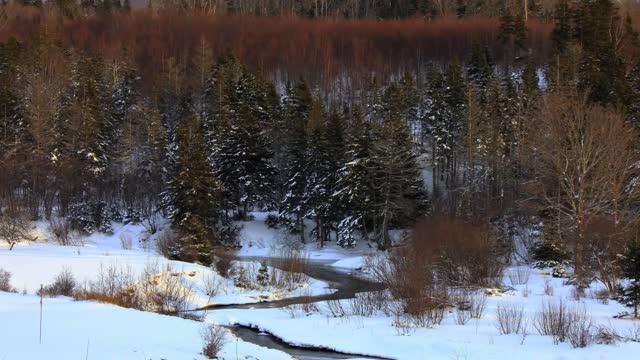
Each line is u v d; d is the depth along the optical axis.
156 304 20.73
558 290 24.64
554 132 33.03
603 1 84.06
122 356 10.12
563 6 88.62
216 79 72.69
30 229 45.94
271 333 17.70
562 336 14.04
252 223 56.97
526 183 37.59
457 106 62.69
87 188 55.91
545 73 72.31
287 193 56.62
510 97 61.72
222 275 28.88
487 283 25.94
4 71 69.25
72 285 20.61
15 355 9.52
